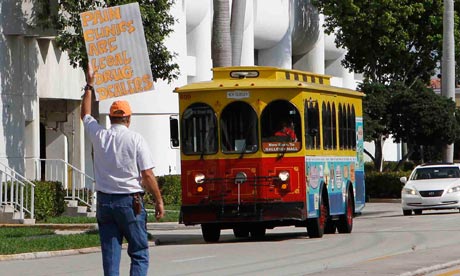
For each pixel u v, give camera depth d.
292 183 31.31
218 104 31.80
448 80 63.03
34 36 45.06
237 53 46.94
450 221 41.69
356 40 68.88
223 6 44.72
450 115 62.78
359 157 38.09
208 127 31.83
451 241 30.56
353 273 20.62
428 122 62.56
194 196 31.77
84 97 17.09
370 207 57.72
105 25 17.73
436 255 25.11
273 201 31.30
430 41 68.19
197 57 63.69
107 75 17.64
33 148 45.97
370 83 64.12
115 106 15.59
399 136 64.31
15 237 31.64
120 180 15.31
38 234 33.31
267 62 75.12
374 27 67.69
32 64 45.94
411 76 72.06
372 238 32.53
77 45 43.19
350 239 32.28
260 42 72.94
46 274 22.47
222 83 32.06
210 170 31.72
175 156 58.34
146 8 43.12
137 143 15.36
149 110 54.50
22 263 25.25
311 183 32.03
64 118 51.28
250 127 31.55
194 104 32.00
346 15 68.12
